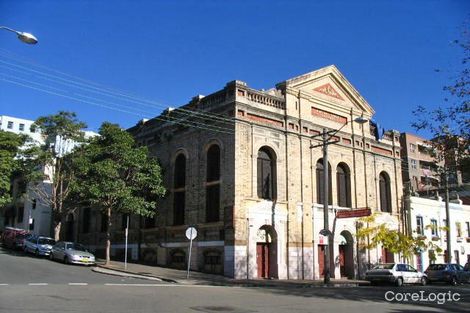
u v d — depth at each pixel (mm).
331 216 33875
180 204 32906
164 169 34281
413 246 36906
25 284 18688
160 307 13156
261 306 14242
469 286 30453
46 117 36875
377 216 37344
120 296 15578
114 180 30625
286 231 30547
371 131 39094
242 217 28375
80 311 11883
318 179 33844
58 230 37562
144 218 35656
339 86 36906
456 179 19281
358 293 20562
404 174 78375
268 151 31234
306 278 30984
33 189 40062
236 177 28531
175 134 34156
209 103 31562
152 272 27250
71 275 23672
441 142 18234
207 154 31141
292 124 32438
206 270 29359
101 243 40938
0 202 35438
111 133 32094
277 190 30594
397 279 28094
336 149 35469
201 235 30125
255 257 28703
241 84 29969
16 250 39375
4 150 35562
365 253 35875
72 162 36500
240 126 29422
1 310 11711
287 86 32688
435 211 43344
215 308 13336
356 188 36281
